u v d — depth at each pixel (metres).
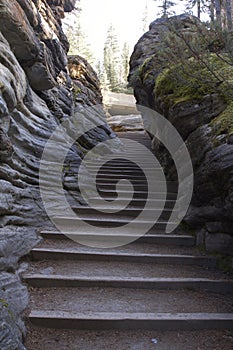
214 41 3.73
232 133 3.29
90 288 3.35
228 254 3.86
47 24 6.20
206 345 2.61
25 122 4.67
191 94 4.24
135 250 4.21
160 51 4.59
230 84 3.64
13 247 3.35
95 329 2.74
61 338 2.62
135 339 2.66
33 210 4.29
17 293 2.86
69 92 7.91
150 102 6.54
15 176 3.89
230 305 3.13
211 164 3.45
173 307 3.04
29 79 5.41
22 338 2.47
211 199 3.81
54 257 3.86
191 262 3.93
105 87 22.44
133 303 3.09
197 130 4.04
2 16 4.07
